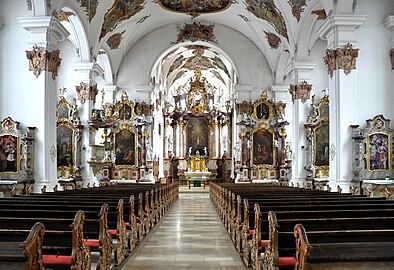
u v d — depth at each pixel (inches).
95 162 828.6
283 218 269.0
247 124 1071.0
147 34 1100.5
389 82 623.8
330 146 620.1
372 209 289.1
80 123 838.5
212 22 1096.8
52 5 613.0
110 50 1043.3
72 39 829.2
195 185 1496.1
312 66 817.5
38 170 586.2
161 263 320.5
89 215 290.8
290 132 1072.2
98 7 805.9
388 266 161.8
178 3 979.3
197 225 537.0
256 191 537.0
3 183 556.7
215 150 1625.2
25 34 612.1
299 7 770.8
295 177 825.5
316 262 160.7
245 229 317.7
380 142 597.3
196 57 1433.3
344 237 209.5
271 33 989.2
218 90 1685.5
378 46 626.2
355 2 615.2
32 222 251.6
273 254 214.2
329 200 359.3
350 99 595.5
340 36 597.6
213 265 315.3
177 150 1630.2
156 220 556.7
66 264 216.7
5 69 607.8
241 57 1096.2
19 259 159.2
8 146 584.4
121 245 317.7
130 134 1075.3
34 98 589.0
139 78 1093.8
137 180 1066.7
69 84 906.1
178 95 1676.9
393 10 629.6
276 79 1072.2
